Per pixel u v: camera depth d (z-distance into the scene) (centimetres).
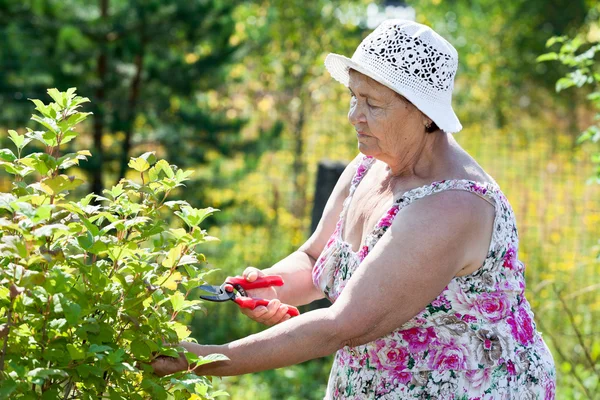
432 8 1930
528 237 1038
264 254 1000
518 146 1373
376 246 277
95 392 248
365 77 277
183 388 264
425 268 271
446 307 284
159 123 920
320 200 703
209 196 1000
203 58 922
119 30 890
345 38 1296
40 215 220
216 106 1139
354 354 305
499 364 288
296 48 1291
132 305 242
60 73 878
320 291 339
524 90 1909
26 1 875
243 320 816
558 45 1866
